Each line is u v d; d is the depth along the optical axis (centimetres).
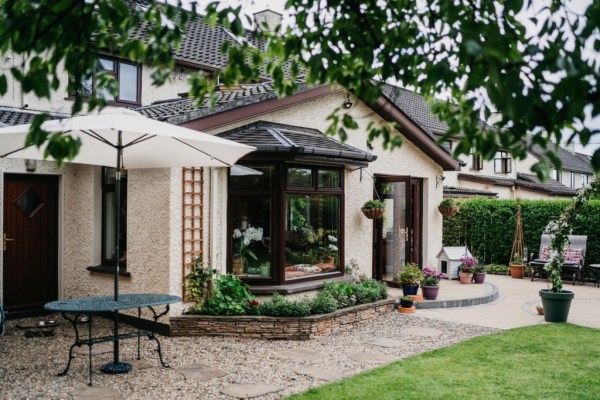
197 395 568
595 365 676
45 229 1065
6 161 975
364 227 1213
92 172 1034
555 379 616
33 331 863
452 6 316
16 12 276
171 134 622
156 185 870
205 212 907
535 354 731
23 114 1031
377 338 845
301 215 990
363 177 1213
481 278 1422
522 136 254
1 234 974
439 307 1123
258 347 780
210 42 1606
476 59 247
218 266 923
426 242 1452
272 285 940
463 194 2270
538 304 1180
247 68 399
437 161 1466
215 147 712
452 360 698
